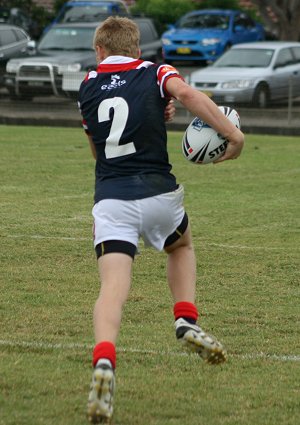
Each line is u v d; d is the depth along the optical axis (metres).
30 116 65.50
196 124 14.52
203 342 13.76
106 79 14.24
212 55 93.19
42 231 28.20
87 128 14.36
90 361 16.22
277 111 62.56
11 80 67.50
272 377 15.60
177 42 93.94
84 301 20.44
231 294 21.30
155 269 23.61
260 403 14.36
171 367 16.03
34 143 51.97
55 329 18.19
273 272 23.53
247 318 19.28
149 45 76.25
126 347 17.09
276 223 30.17
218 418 13.70
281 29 93.88
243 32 95.75
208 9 104.50
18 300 20.36
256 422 13.56
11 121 63.94
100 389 12.54
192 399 14.48
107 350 12.90
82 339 17.55
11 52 75.19
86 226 29.17
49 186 36.91
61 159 44.94
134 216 13.76
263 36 97.94
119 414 13.71
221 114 13.89
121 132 13.95
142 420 13.52
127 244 13.67
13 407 13.89
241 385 15.19
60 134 57.59
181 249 14.70
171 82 13.94
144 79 14.12
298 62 67.94
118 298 13.34
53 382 15.06
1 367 15.73
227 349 17.09
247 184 38.44
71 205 32.78
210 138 14.34
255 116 63.03
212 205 33.41
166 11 107.75
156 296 20.97
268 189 37.16
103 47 14.53
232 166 43.94
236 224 29.92
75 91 66.06
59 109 66.25
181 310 14.31
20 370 15.62
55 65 66.50
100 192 13.95
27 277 22.55
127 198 13.73
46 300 20.42
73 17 90.94
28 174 39.94
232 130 13.92
